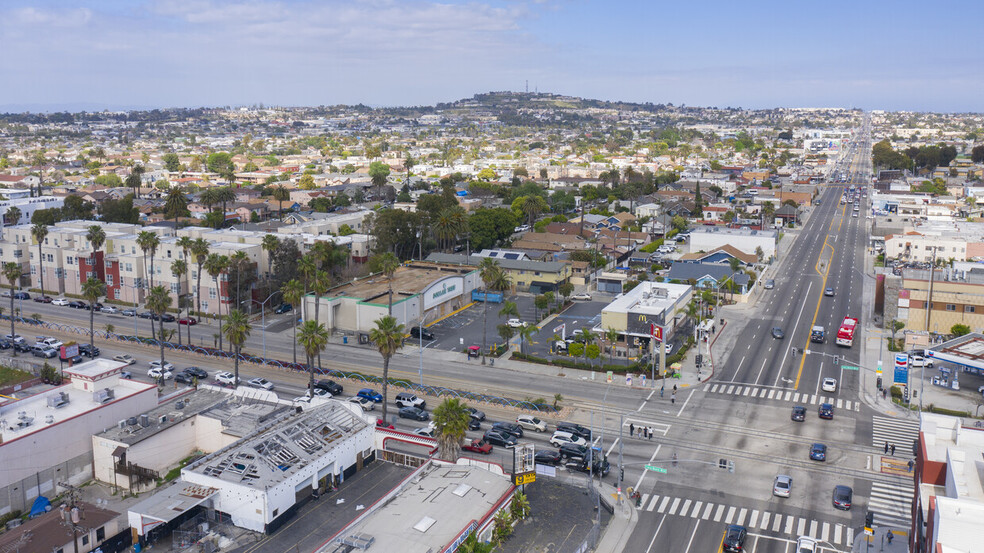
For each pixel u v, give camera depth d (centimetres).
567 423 9388
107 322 14625
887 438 9181
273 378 11425
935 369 11919
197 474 7075
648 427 9512
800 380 11344
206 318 15012
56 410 8462
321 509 7194
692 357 12394
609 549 6719
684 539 6900
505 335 12525
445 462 7844
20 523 7281
